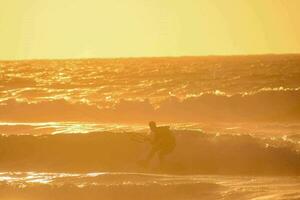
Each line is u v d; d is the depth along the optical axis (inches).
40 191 2566.4
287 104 5551.2
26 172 3223.4
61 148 3540.8
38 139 3590.1
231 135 3481.8
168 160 3378.4
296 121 5137.8
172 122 5216.5
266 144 3412.9
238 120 5329.7
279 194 2481.5
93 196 2541.8
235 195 2488.9
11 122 5241.1
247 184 2758.4
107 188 2566.4
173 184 2605.8
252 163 3329.2
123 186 2578.7
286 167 3284.9
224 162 3353.8
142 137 3506.4
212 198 2460.6
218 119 5423.2
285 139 3503.9
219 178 2979.8
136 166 3353.8
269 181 2869.1
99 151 3503.9
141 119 5497.1
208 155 3400.6
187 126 4739.2
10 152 3560.5
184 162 3358.8
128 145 3506.4
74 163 3435.0
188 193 2546.8
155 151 3262.8
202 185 2610.7
